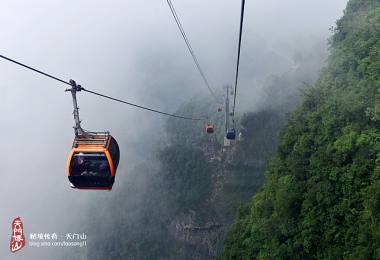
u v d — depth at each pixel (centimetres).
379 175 2112
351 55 3073
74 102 1468
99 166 1577
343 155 2430
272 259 2797
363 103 2489
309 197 2639
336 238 2339
